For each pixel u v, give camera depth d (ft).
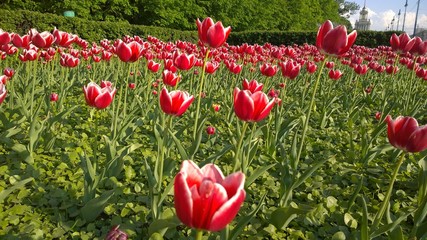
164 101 7.89
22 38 14.71
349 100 24.64
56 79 24.79
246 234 8.85
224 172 11.99
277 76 29.40
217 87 25.77
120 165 11.18
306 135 17.30
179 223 7.76
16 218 8.66
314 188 11.73
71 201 9.63
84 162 9.89
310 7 164.96
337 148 15.93
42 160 12.05
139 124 15.76
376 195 11.89
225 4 107.65
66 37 14.96
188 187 3.73
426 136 6.31
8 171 11.02
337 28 8.07
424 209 8.09
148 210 9.43
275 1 131.03
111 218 9.31
